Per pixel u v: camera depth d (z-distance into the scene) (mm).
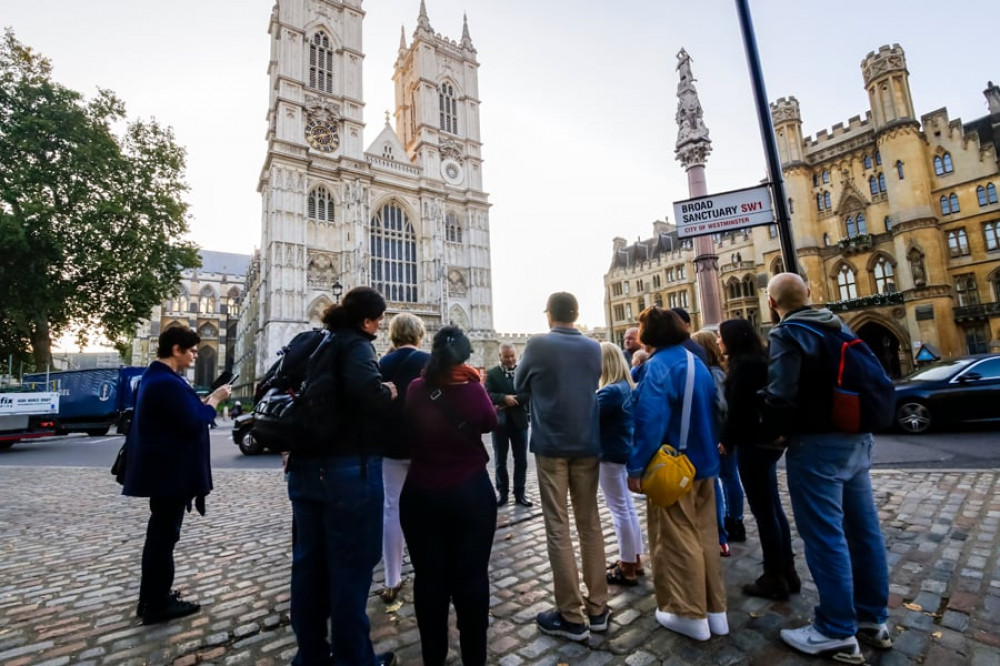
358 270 45031
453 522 2934
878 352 31016
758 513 3885
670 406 3414
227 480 10070
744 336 4090
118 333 30250
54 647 3426
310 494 2826
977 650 2902
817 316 3182
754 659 2979
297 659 2844
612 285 58906
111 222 27312
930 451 9188
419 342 4090
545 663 3012
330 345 2912
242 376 60844
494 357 53688
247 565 5008
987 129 29312
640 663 2977
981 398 10812
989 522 4965
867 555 3102
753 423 3809
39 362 26578
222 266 92062
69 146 26906
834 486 3055
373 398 2816
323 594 2893
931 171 29297
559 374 3572
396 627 3604
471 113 60000
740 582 4121
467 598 2818
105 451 16625
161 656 3283
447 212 55250
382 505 3006
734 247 38625
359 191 46781
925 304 27375
